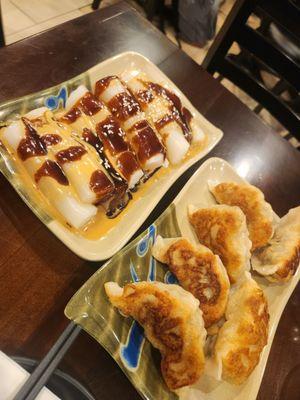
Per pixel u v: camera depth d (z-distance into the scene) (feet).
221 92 1.20
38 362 0.62
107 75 1.01
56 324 0.69
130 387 0.70
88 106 0.88
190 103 1.07
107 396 0.67
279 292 0.90
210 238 0.87
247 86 1.42
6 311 0.67
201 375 0.69
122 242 0.78
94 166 0.80
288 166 1.15
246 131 1.16
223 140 1.12
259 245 0.93
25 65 0.97
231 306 0.80
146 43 1.18
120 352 0.66
